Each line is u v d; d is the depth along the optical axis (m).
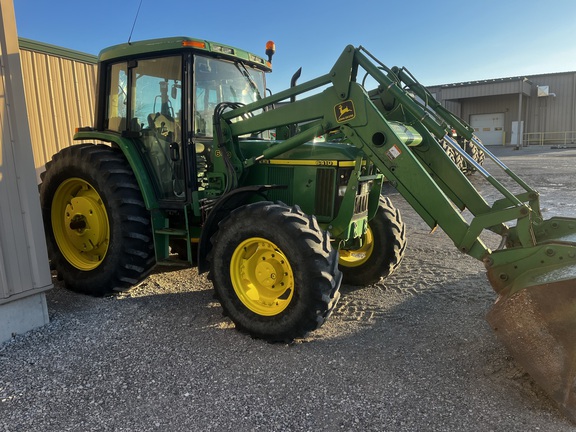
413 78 3.86
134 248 4.04
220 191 3.92
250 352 3.11
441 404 2.46
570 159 18.58
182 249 4.46
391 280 4.63
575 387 2.37
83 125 8.84
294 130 4.52
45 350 3.14
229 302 3.40
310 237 3.12
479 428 2.26
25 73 7.74
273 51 4.80
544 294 2.43
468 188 3.67
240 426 2.31
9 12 3.25
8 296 3.27
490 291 4.21
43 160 8.07
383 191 11.52
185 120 3.88
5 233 3.26
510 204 3.49
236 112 3.79
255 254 3.39
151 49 3.91
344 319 3.66
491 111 33.03
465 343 3.16
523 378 2.69
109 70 4.41
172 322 3.62
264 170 3.99
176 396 2.58
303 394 2.58
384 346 3.16
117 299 4.15
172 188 4.09
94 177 4.11
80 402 2.53
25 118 3.37
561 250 2.64
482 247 2.99
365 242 4.43
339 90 3.38
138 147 4.19
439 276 4.70
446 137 3.27
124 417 2.39
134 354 3.08
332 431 2.26
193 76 3.88
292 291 3.15
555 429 2.25
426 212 3.16
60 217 4.54
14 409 2.47
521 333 2.50
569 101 30.73
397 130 3.48
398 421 2.33
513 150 27.91
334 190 3.72
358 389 2.62
